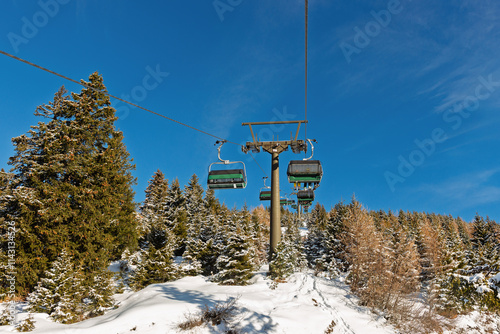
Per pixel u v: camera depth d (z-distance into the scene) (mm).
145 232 26938
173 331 10883
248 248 19719
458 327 17766
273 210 20125
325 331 12398
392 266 18375
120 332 10766
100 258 18484
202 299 14406
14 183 19234
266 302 14789
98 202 20156
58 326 12062
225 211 50594
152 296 15484
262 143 20188
